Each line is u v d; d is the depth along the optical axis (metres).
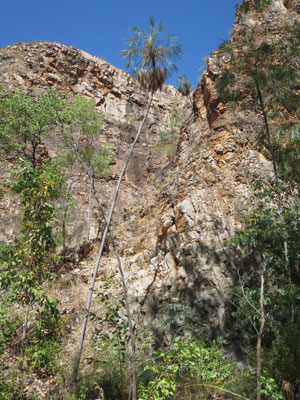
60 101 13.99
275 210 7.38
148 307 9.61
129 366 6.45
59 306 11.12
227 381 5.95
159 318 8.88
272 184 8.33
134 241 15.26
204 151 14.41
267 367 6.32
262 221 6.91
